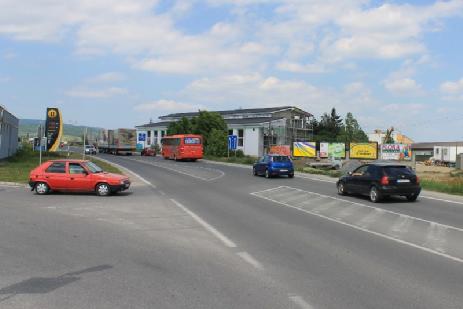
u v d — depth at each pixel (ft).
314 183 93.61
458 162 197.98
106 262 27.04
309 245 32.63
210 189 79.97
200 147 194.59
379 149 186.39
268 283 22.85
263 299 20.30
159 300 20.08
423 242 33.99
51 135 190.29
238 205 57.36
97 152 293.23
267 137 237.86
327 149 193.36
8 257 28.12
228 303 19.74
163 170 132.77
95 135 310.65
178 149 194.80
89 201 60.54
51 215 46.78
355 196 68.80
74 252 29.66
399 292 21.52
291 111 270.67
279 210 52.70
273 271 25.25
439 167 217.77
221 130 236.63
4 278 23.47
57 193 70.44
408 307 19.39
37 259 27.66
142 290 21.54
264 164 111.45
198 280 23.30
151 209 52.95
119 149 249.96
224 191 76.43
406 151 180.86
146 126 321.93
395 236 36.42
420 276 24.41
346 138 322.96
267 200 63.31
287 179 105.19
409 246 32.48
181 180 99.40
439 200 64.18
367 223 43.16
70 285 22.29
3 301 19.81
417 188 61.26
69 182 68.18
